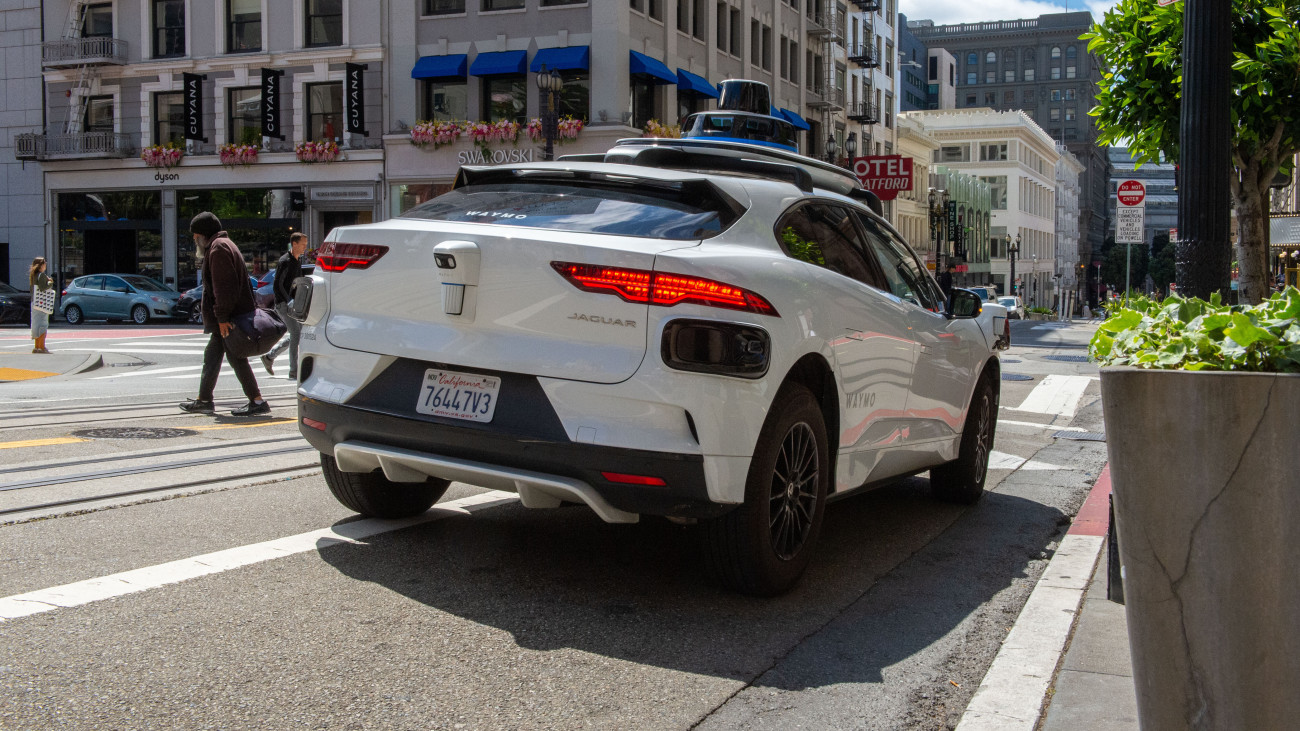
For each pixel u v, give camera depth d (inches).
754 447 155.9
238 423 346.6
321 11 1401.3
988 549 214.8
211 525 202.4
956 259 2812.5
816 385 178.5
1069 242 5241.1
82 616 148.5
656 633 152.4
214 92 1451.8
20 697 120.3
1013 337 1202.0
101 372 565.6
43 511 208.1
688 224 163.9
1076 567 192.4
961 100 6683.1
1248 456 84.4
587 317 154.3
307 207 1414.9
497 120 1332.4
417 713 121.1
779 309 158.7
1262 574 85.0
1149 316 106.8
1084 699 125.3
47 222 1544.0
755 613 163.8
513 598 165.3
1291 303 88.3
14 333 975.6
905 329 205.9
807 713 126.6
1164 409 86.9
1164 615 88.8
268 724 116.2
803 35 1908.2
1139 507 88.9
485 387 161.8
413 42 1354.6
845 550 208.7
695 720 122.9
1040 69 6525.6
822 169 282.8
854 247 201.3
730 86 526.0
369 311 174.4
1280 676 85.4
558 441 154.0
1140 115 231.5
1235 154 221.5
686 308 150.8
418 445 167.0
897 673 141.3
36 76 1540.4
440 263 161.9
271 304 816.9
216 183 1453.0
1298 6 209.0
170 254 1485.0
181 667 131.4
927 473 310.2
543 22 1300.4
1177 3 216.5
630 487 151.9
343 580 170.4
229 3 1445.6
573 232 163.0
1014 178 3821.4
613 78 1279.5
